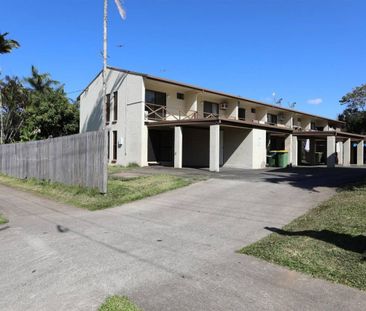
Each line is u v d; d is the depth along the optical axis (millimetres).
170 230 7516
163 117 23438
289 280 4559
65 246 6527
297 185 12469
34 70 41656
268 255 5480
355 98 45781
